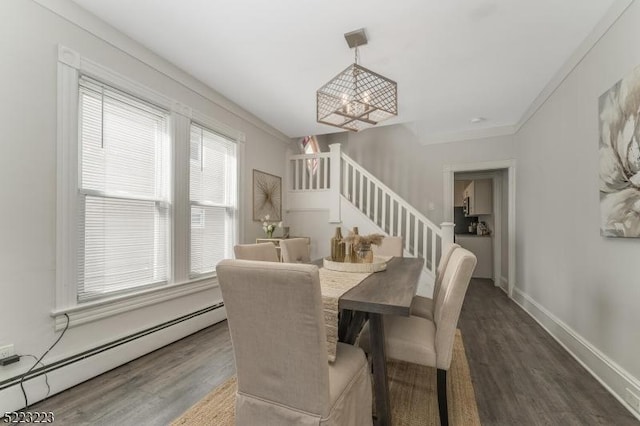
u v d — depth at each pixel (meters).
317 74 2.85
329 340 1.37
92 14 2.05
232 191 3.65
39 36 1.82
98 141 2.19
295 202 4.89
